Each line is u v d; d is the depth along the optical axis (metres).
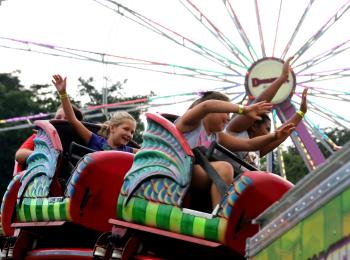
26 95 53.94
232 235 6.15
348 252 3.95
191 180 6.76
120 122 8.67
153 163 6.79
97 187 7.59
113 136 8.70
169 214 6.53
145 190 6.79
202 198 6.97
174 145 6.65
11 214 8.88
